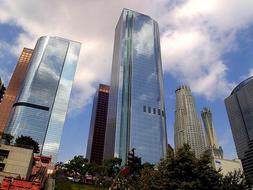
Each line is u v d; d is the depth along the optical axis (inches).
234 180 1786.4
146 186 1862.7
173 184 1584.6
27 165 2992.1
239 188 1734.7
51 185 2778.1
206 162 1715.1
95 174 4047.7
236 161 4847.4
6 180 1244.5
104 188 3486.7
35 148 4596.5
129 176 2896.2
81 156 4165.8
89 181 4190.5
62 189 2856.8
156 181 1749.5
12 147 3068.4
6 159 2970.0
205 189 1587.1
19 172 2910.9
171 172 1646.2
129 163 3181.6
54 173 3410.4
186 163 1641.2
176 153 1732.3
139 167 3179.1
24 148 3107.8
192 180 1598.2
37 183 1268.5
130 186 2733.8
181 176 1630.2
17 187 1237.7
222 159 4771.2
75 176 3998.5
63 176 3676.2
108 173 3983.8
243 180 1809.8
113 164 4077.3
